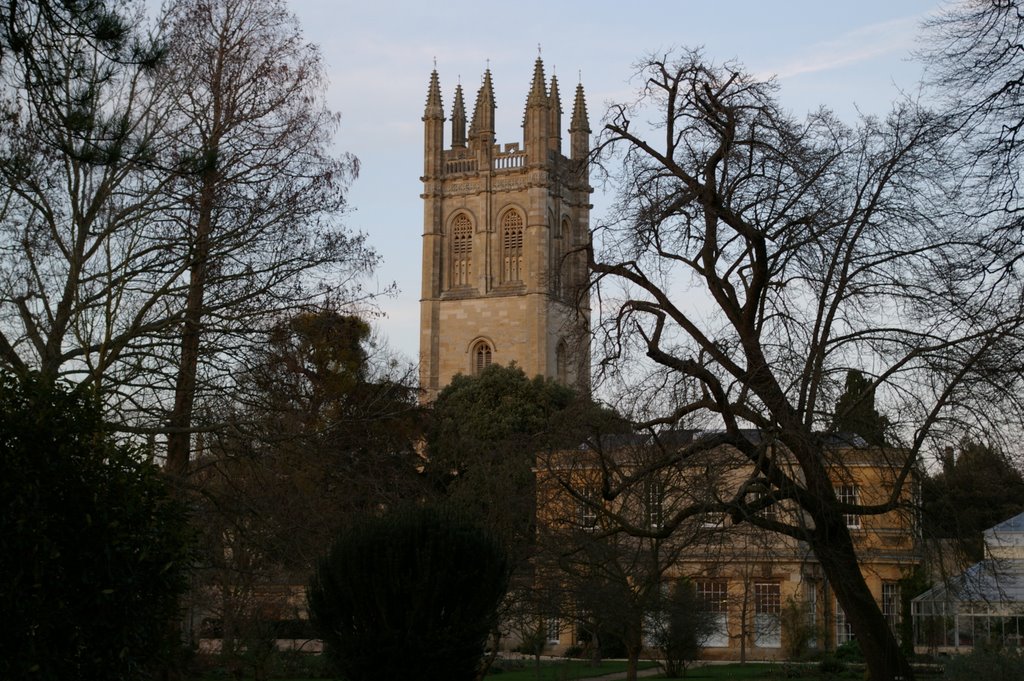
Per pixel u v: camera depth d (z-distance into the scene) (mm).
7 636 17266
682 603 47062
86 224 32531
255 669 45469
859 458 26016
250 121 35281
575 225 152250
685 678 50844
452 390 100250
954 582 26812
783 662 57375
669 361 26797
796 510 25172
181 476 32750
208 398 33625
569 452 36344
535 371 143250
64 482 18141
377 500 34219
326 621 24969
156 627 19469
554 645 69375
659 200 27672
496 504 36844
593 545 33938
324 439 33594
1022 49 24516
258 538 33375
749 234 26359
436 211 148875
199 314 33594
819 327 25547
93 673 18250
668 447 27578
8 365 30016
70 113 21500
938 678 41375
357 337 38719
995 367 23594
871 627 26734
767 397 24844
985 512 52750
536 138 146750
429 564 24109
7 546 17406
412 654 23906
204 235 33562
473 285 147625
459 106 153875
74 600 18125
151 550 18953
